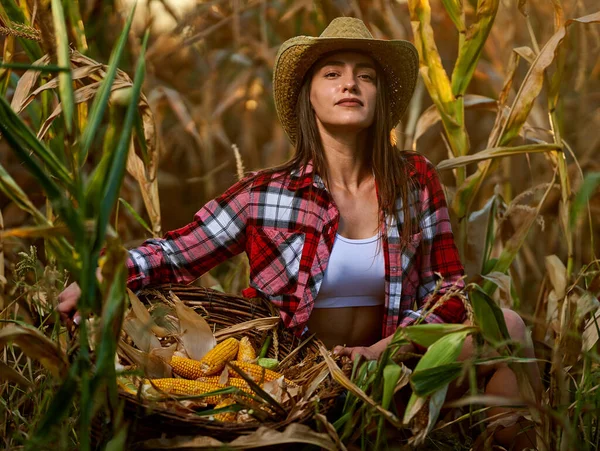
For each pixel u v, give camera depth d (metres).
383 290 2.39
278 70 2.54
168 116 4.61
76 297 2.13
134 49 3.96
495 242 3.20
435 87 2.89
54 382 1.90
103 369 1.54
